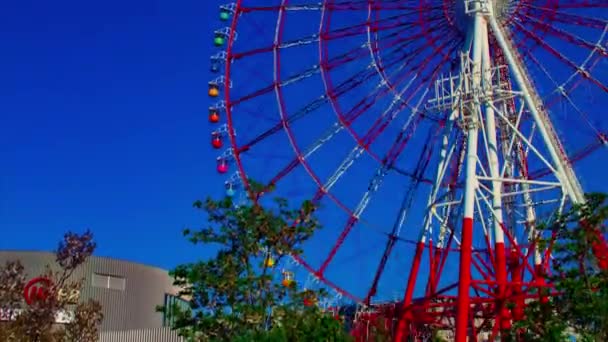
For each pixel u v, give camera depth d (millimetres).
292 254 38531
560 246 38406
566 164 47219
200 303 37312
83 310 44625
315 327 34125
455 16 53844
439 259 50406
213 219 37719
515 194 47531
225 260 36938
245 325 35719
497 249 47031
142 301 77188
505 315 48250
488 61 50594
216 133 55781
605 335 35156
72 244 43125
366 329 51281
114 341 69188
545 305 37969
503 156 51844
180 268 37906
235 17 56875
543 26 53969
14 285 46062
